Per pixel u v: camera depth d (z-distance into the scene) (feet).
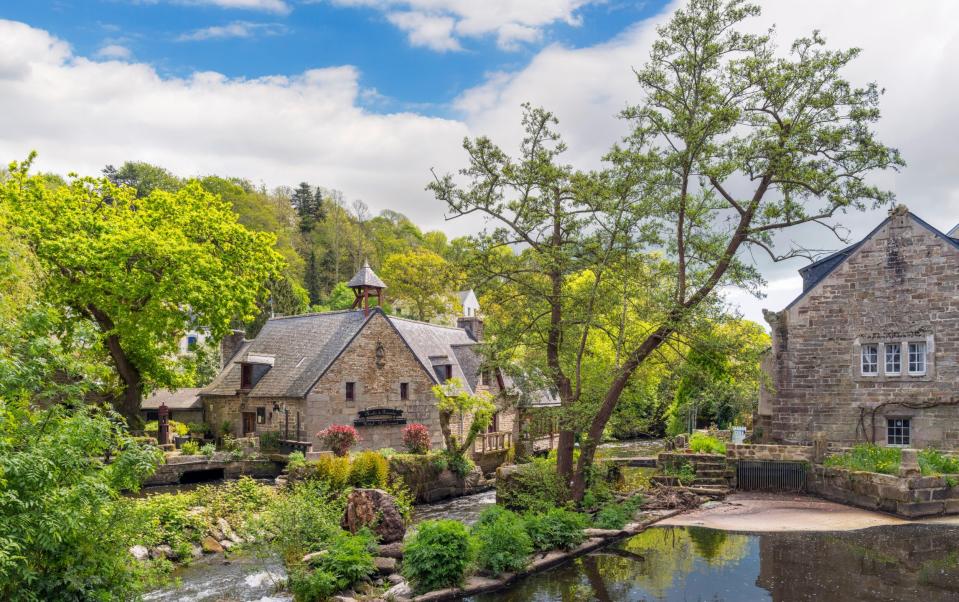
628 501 64.85
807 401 81.46
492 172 66.59
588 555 52.29
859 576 45.47
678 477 77.41
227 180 296.92
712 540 55.57
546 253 64.75
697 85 62.34
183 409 123.44
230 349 136.77
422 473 87.30
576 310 68.33
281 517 53.31
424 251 231.71
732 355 67.87
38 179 91.25
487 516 54.75
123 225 95.35
